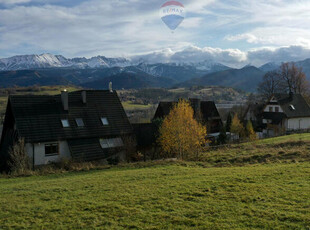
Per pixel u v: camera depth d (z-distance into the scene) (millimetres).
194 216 8758
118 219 8914
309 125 60875
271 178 12492
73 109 30828
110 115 32406
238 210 8930
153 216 8945
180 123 28031
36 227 8781
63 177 18359
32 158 26312
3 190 14219
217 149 28141
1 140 31891
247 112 66812
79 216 9406
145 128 35250
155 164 20641
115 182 14211
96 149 28484
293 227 7516
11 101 28391
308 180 11711
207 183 12406
